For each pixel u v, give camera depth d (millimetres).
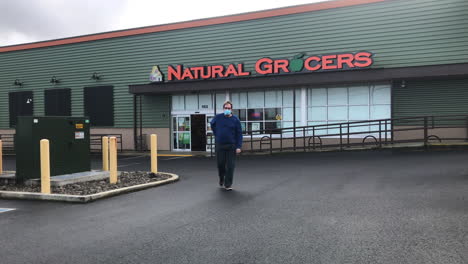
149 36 19641
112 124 20562
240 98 17828
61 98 21781
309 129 16344
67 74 21641
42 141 7039
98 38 20797
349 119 15781
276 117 17109
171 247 4012
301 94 16516
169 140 19375
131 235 4480
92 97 21016
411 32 14781
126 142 20250
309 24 16359
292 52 16656
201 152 18078
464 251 3621
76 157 9086
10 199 6980
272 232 4438
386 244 3883
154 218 5289
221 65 17391
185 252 3846
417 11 14711
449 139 13766
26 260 3729
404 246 3803
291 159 13055
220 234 4426
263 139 16094
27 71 22703
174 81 17906
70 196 6578
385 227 4457
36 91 22469
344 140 15820
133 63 20016
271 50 17047
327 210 5398
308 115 16438
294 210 5484
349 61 14727
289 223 4793
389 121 15234
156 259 3674
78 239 4375
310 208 5570
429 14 14555
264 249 3867
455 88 14445
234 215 5316
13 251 3998
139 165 12984
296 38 16594
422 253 3602
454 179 7410
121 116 20375
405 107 15117
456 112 14422
